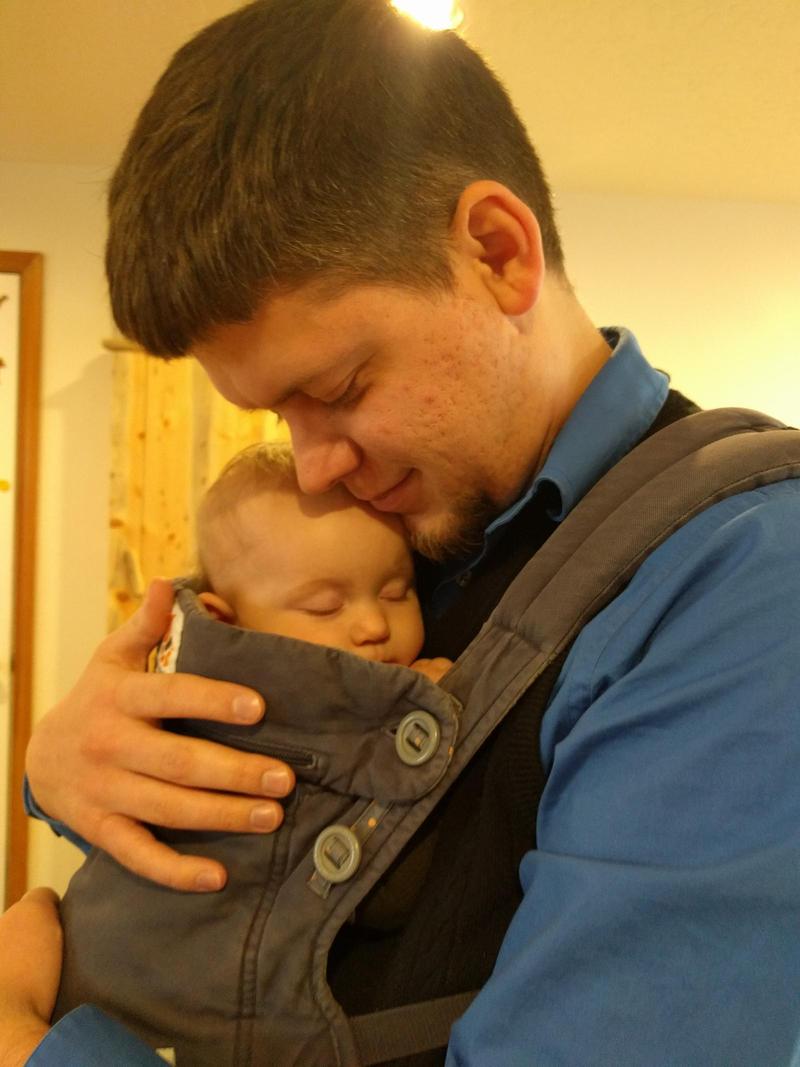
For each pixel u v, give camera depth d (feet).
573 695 1.61
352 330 1.75
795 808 1.31
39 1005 1.81
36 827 6.97
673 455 1.82
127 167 1.83
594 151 6.48
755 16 4.75
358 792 1.81
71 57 5.24
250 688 1.88
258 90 1.69
